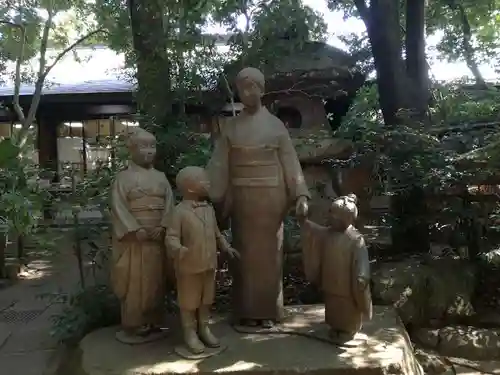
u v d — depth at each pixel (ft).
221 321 12.85
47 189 18.08
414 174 16.51
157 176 11.79
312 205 19.90
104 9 28.12
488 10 29.09
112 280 11.71
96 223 16.34
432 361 12.85
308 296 16.06
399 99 19.24
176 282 11.64
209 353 10.81
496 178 16.06
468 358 13.42
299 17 19.34
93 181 17.03
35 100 29.96
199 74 19.72
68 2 33.27
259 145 11.75
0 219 13.79
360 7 20.58
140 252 11.48
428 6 28.86
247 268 12.05
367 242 18.70
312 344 11.27
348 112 27.14
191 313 10.98
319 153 20.72
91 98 33.71
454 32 29.58
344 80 25.85
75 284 20.65
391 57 19.21
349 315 11.04
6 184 14.11
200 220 10.61
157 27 17.89
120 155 16.65
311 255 11.39
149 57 17.98
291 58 24.81
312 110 25.95
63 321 13.94
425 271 15.42
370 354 10.68
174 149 17.01
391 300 14.65
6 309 18.33
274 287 12.16
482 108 21.52
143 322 11.71
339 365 10.18
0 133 42.37
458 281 15.46
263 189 11.80
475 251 16.69
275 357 10.62
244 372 10.09
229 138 12.02
